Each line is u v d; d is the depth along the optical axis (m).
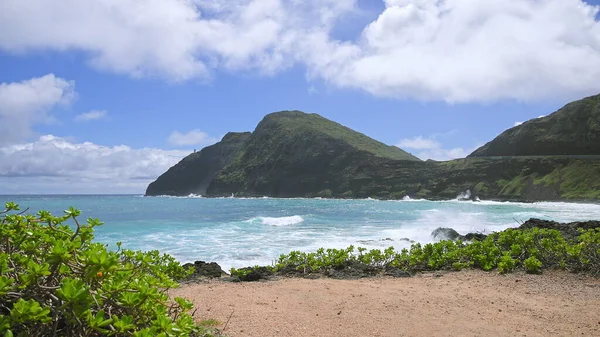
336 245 17.23
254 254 14.99
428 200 118.25
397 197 127.81
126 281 2.59
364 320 5.68
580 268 8.91
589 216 39.66
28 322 2.11
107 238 20.02
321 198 149.88
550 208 61.78
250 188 179.62
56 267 2.26
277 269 9.91
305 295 7.04
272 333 5.03
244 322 5.41
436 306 6.45
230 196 186.38
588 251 9.17
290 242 18.42
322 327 5.34
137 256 3.95
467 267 9.83
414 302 6.66
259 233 22.95
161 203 87.19
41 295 2.18
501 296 7.09
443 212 49.91
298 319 5.64
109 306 2.36
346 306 6.36
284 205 81.50
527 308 6.37
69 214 3.14
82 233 2.91
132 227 27.06
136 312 2.39
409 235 21.30
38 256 2.60
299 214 47.03
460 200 112.69
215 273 9.47
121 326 2.04
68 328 2.10
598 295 7.08
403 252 10.74
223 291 7.33
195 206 71.94
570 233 14.83
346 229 25.64
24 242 2.71
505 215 41.62
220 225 29.20
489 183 113.81
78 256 2.34
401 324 5.55
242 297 6.82
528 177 107.69
